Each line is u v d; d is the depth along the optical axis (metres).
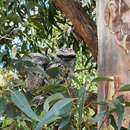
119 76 1.67
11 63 1.66
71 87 1.61
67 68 2.43
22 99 1.25
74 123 1.34
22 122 1.49
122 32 1.66
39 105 1.54
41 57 2.29
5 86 1.42
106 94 1.68
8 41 2.79
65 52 2.48
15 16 2.77
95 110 1.89
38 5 3.06
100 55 1.74
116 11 1.67
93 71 3.14
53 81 1.65
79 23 2.47
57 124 1.46
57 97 1.31
